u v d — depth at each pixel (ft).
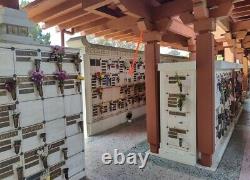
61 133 8.46
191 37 17.84
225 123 14.20
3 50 6.50
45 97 7.79
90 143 14.14
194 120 10.39
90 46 15.90
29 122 7.26
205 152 10.17
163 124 11.48
